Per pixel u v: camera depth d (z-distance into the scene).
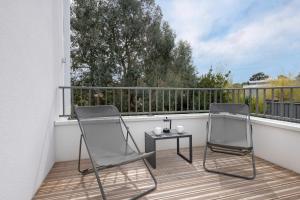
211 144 2.86
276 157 3.06
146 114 3.96
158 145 3.83
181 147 3.97
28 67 2.02
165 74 9.62
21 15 1.85
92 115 2.78
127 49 9.29
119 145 2.75
